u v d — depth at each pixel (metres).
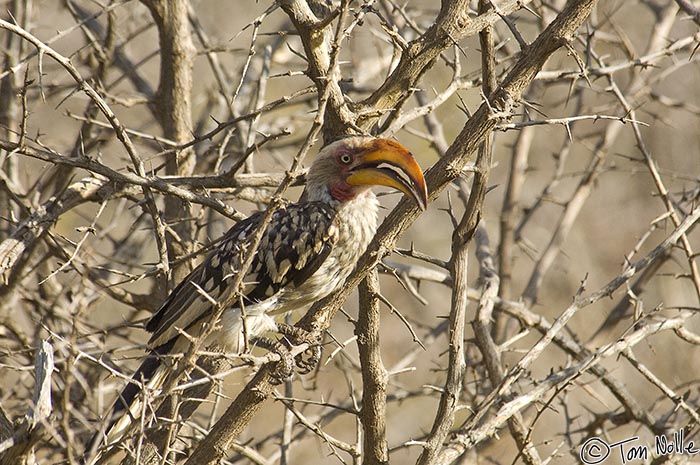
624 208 19.61
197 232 10.09
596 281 18.52
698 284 9.24
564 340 10.12
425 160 18.75
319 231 8.20
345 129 8.12
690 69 18.80
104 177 8.77
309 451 16.17
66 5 11.52
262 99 11.05
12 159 11.59
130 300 10.41
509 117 6.81
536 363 16.64
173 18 10.60
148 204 8.54
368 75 13.48
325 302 7.75
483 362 9.75
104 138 11.92
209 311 8.25
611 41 12.96
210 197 8.90
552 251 12.32
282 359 7.46
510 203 12.75
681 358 16.78
